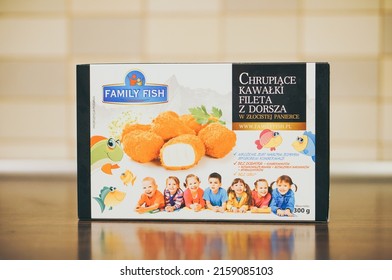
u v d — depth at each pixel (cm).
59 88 153
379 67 150
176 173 57
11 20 152
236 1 150
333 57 150
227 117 56
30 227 58
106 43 151
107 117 57
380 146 151
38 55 152
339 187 114
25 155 154
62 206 76
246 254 47
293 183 56
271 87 56
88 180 58
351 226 58
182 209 57
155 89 56
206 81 56
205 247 49
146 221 58
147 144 57
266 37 150
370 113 151
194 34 150
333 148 152
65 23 151
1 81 153
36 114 154
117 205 58
